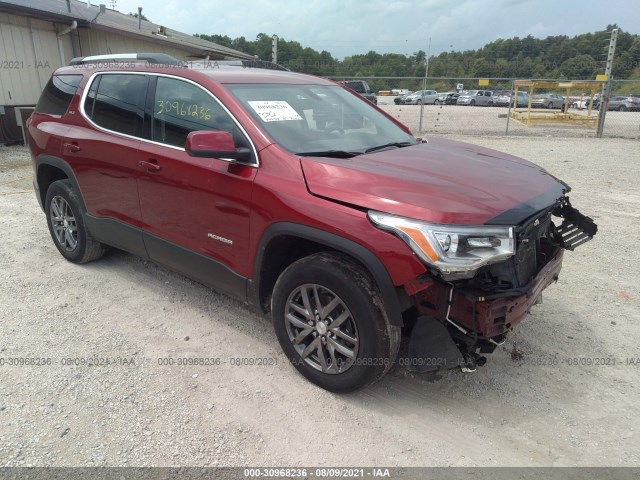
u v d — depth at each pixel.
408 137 4.07
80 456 2.46
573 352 3.48
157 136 3.64
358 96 4.45
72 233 4.68
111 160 3.92
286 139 3.14
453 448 2.59
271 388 3.02
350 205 2.65
